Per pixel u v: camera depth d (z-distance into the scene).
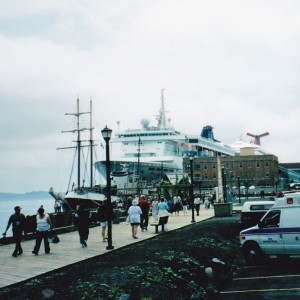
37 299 8.13
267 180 109.38
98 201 58.91
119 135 97.19
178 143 100.44
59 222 26.45
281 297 9.08
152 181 83.94
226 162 110.69
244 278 11.86
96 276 10.09
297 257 14.70
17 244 14.08
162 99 103.62
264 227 13.79
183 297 9.74
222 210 34.91
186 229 24.06
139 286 9.30
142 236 20.00
